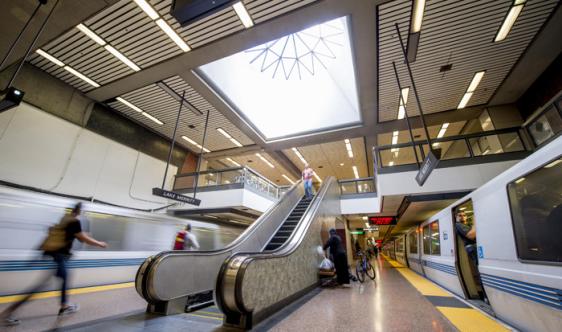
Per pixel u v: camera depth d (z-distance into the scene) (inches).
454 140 274.7
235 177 383.2
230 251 197.9
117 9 215.9
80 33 241.0
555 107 215.0
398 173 279.9
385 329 114.2
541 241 97.7
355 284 249.1
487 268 136.9
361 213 429.4
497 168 251.0
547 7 209.2
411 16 214.4
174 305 143.4
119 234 280.2
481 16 218.2
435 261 243.4
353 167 692.1
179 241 223.0
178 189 439.8
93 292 195.9
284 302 156.4
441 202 293.6
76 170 321.1
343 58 423.5
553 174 92.7
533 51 255.6
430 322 124.3
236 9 214.2
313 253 231.3
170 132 447.2
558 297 86.7
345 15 221.1
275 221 281.4
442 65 280.1
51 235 134.0
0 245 181.8
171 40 248.8
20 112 274.8
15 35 212.7
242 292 111.3
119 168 376.5
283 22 225.9
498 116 346.0
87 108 342.3
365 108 372.5
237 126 427.5
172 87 330.0
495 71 287.1
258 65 467.5
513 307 114.7
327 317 133.3
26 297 120.0
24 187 269.9
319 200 293.9
